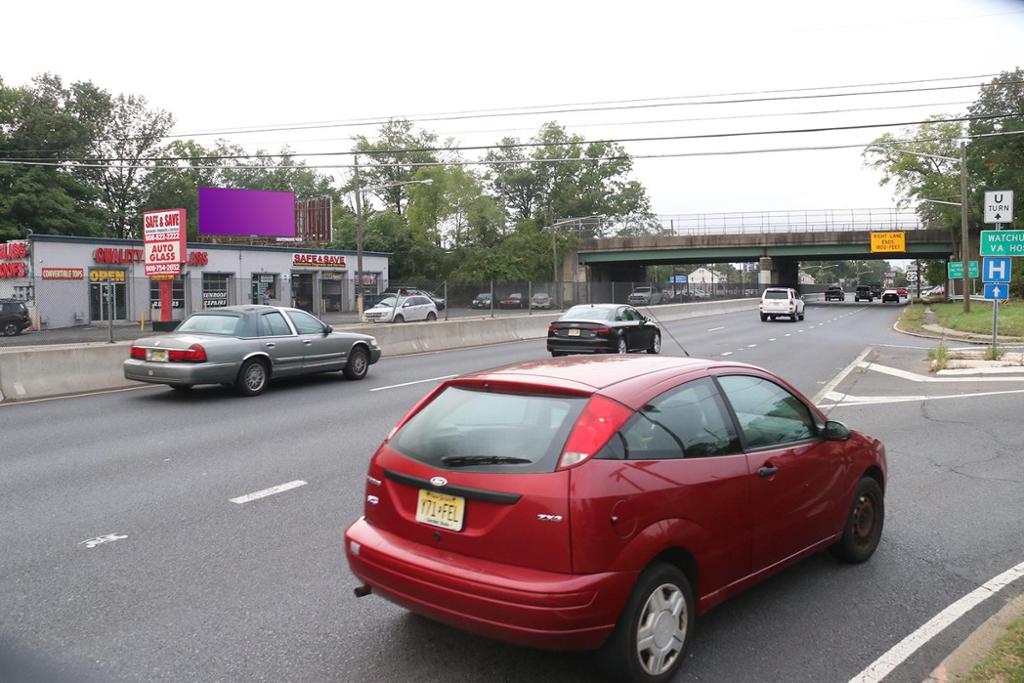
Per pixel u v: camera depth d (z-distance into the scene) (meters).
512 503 3.52
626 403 3.79
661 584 3.68
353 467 8.23
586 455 3.53
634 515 3.55
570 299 61.22
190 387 14.41
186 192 67.12
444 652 4.10
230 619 4.50
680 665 3.88
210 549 5.68
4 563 5.39
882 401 13.38
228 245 46.41
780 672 3.91
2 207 51.03
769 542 4.41
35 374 13.26
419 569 3.70
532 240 76.38
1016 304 50.66
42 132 55.44
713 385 4.40
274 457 8.70
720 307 56.78
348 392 13.88
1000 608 4.68
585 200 96.38
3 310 28.50
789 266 89.62
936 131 71.19
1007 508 6.87
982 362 18.58
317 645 4.18
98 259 39.16
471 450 3.80
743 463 4.24
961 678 3.65
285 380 15.55
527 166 97.62
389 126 86.06
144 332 27.22
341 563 5.41
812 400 13.51
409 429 4.16
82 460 8.52
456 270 73.88
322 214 60.72
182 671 3.90
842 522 5.15
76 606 4.67
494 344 26.36
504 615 3.44
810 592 4.91
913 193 71.06
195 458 8.63
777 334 31.73
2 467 8.18
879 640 4.26
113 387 14.37
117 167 62.72
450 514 3.72
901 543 5.89
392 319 38.41
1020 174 59.69
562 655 4.06
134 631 4.34
